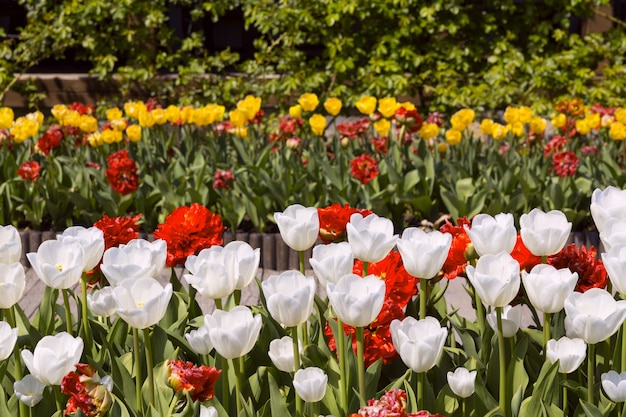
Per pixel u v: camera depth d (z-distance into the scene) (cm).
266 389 239
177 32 1240
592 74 1068
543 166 682
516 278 194
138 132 731
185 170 695
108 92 1120
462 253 251
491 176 704
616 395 198
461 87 1087
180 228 285
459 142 787
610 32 1080
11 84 1095
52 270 205
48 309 264
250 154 757
